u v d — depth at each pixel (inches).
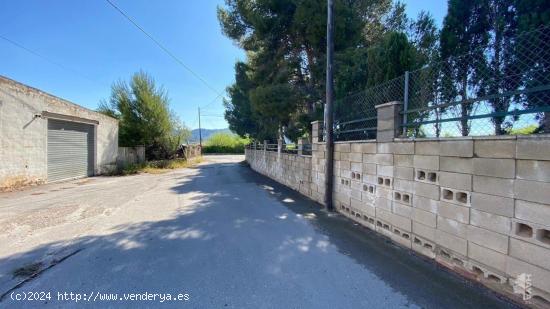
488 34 203.8
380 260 121.7
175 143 728.3
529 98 111.0
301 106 394.3
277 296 92.7
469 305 87.4
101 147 512.4
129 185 370.0
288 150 354.9
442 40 222.7
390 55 195.6
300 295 93.3
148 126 632.4
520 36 111.0
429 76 142.3
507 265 90.5
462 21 215.0
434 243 120.0
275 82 401.4
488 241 96.4
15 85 335.3
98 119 500.4
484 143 97.0
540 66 105.2
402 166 139.2
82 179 442.9
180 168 656.4
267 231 163.0
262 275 107.7
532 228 83.2
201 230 165.3
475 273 101.7
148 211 216.4
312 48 381.1
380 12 382.6
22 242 147.6
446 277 105.9
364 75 247.8
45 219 193.9
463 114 129.6
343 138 227.8
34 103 362.3
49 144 392.8
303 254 128.5
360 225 175.6
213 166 714.8
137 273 109.9
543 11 172.9
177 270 112.3
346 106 223.6
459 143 106.5
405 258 123.9
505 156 90.2
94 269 114.1
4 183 324.2
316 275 107.6
